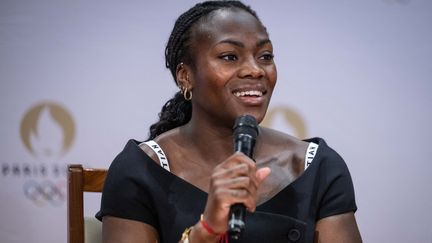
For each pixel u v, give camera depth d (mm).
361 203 8352
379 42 8328
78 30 8375
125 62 8391
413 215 8352
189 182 4840
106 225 4895
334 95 8359
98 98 8383
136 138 8406
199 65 4727
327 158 5047
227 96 4625
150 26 8406
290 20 8359
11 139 8328
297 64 8359
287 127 8359
